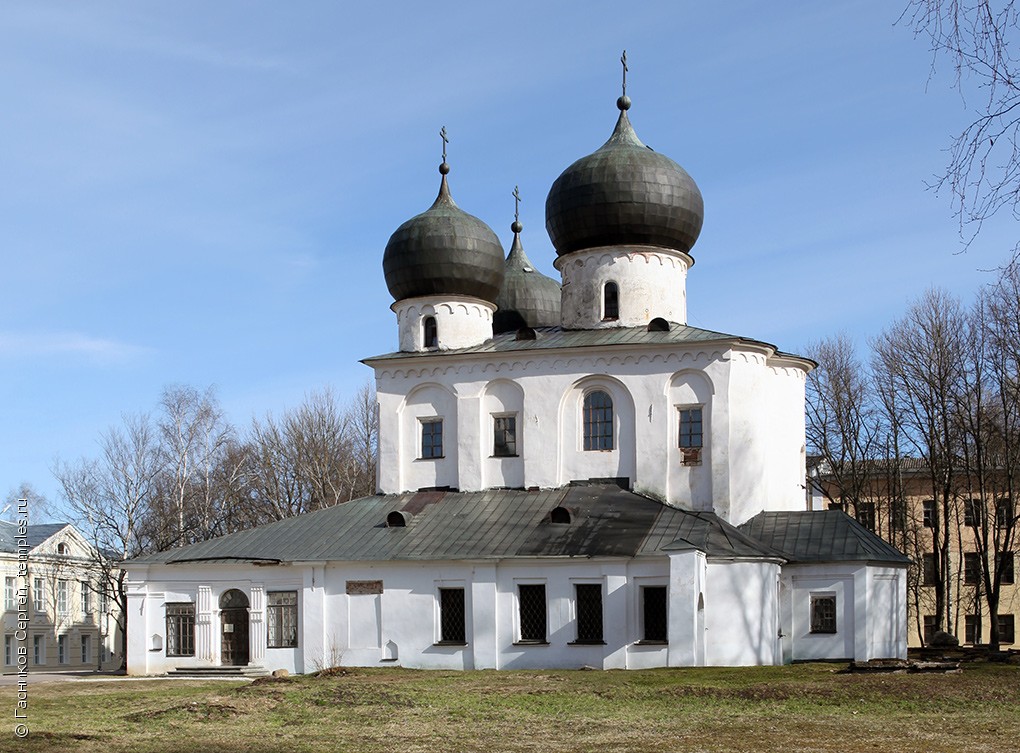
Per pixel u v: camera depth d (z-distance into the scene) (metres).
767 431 58.56
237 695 36.50
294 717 32.28
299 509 93.25
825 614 51.59
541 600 51.06
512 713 32.94
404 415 60.84
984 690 35.31
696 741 27.81
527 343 60.00
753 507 55.50
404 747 27.22
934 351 70.12
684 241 60.94
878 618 51.69
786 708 33.16
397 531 55.19
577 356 57.88
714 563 49.50
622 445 56.97
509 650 50.81
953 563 85.94
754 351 56.84
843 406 76.50
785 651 51.62
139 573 55.59
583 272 61.06
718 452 55.28
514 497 57.16
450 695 36.50
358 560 53.00
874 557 51.50
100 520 84.12
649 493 55.94
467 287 61.97
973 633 86.19
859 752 26.08
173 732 29.88
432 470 60.00
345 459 94.50
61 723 31.77
